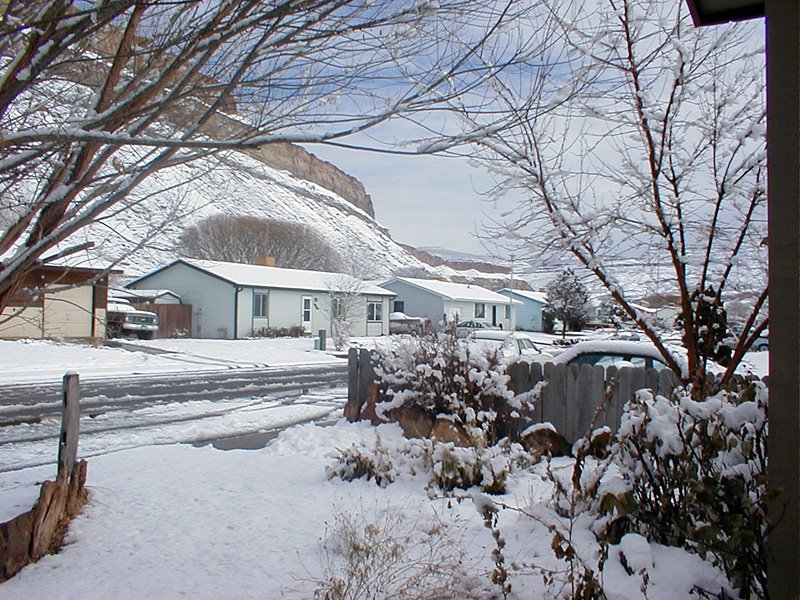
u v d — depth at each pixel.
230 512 5.42
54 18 2.92
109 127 3.75
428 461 6.48
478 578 3.75
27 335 26.59
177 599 3.88
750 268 6.38
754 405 3.47
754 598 3.18
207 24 3.42
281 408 13.73
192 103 3.92
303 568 4.29
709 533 3.08
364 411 10.01
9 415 12.34
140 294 37.69
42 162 3.62
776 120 3.01
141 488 6.11
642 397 3.99
